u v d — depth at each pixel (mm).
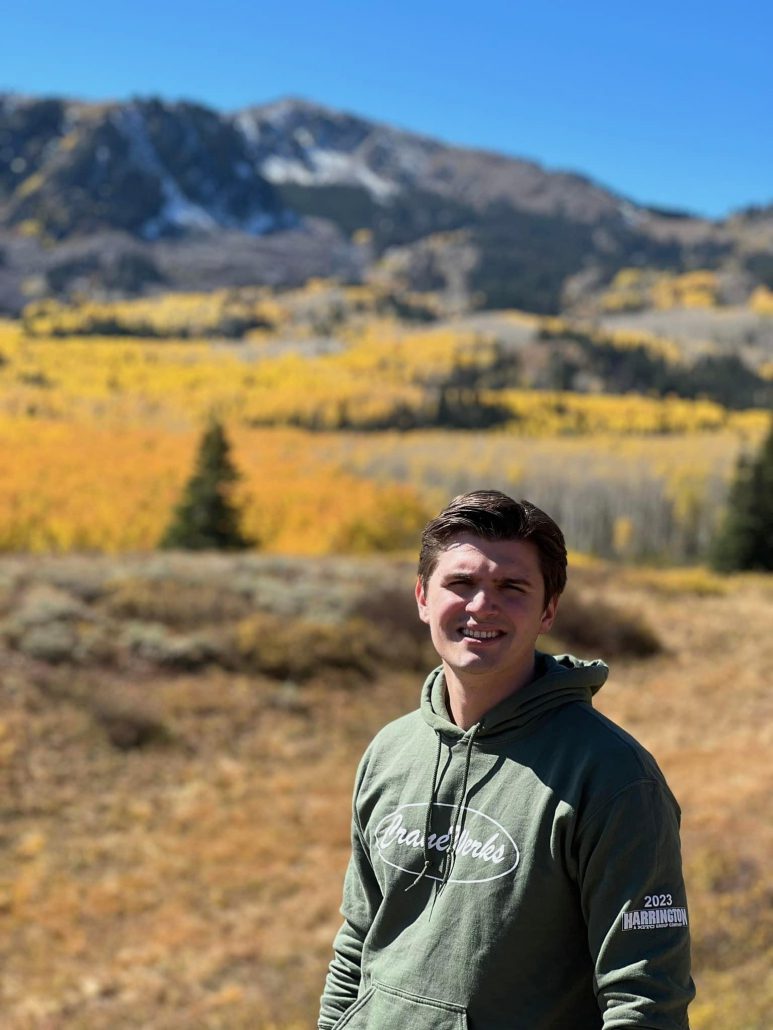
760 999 6160
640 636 21500
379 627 19922
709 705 18250
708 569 45375
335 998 1943
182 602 19031
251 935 9477
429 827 1787
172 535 52812
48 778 12789
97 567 22094
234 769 14000
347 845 11906
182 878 10938
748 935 7160
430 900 1763
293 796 13438
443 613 1835
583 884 1632
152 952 9125
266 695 16438
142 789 13109
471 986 1652
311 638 18219
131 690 15562
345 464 168250
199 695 15805
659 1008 1528
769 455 44938
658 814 1638
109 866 11172
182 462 158875
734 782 11773
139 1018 7848
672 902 1610
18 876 10727
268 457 166875
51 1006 8102
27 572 20609
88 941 9523
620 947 1573
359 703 17000
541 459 182375
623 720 17453
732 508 45219
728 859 8445
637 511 135125
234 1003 7984
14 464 142125
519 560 1801
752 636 23062
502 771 1741
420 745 1891
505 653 1781
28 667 15320
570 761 1683
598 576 29984
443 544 1870
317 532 95812
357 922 1956
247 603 20234
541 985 1649
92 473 142000
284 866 11258
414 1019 1682
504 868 1667
